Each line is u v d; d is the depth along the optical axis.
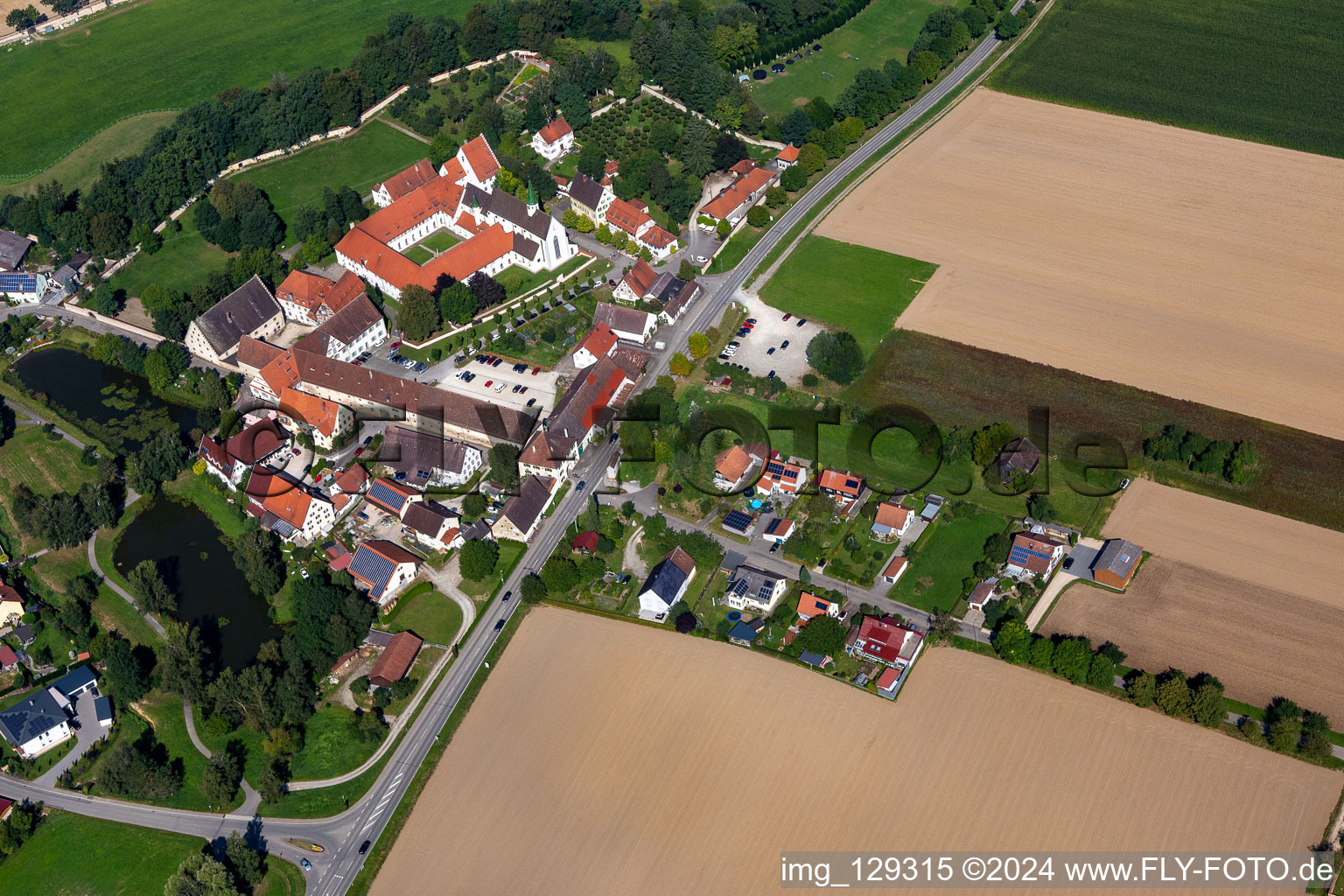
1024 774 156.88
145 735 169.12
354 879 148.88
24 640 181.62
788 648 174.38
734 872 146.88
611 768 159.38
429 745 164.50
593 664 173.88
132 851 154.00
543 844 151.00
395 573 186.25
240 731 169.38
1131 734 161.62
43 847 155.12
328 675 174.75
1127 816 151.88
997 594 184.38
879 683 168.25
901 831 150.88
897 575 186.88
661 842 150.50
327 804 158.12
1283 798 153.50
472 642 179.12
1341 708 165.00
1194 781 155.62
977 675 170.50
